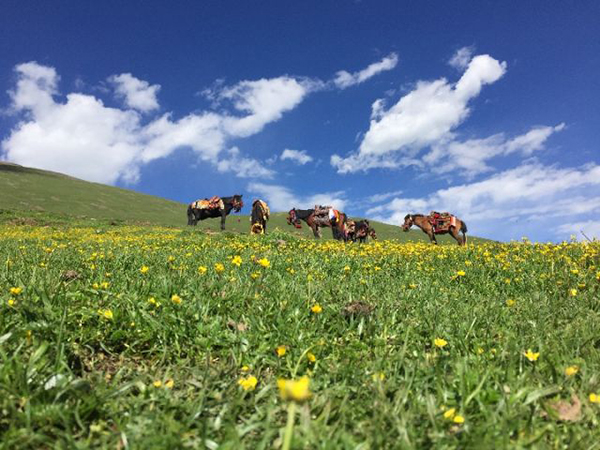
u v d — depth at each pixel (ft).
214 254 28.09
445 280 20.24
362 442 6.15
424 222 76.43
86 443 6.26
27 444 6.13
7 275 14.83
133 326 10.56
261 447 5.87
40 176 213.05
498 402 7.23
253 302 13.01
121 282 14.76
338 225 83.87
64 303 11.29
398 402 7.16
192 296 13.07
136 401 7.45
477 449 5.95
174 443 6.10
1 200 149.79
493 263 24.27
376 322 11.78
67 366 8.13
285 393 3.50
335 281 18.48
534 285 18.26
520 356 9.17
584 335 10.52
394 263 26.21
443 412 6.98
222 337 10.60
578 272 19.42
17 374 7.37
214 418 7.07
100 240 47.37
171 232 74.95
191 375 8.83
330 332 11.59
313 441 5.98
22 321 9.78
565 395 7.76
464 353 10.05
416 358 9.75
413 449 5.94
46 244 38.34
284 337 10.53
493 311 13.60
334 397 7.73
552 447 6.33
